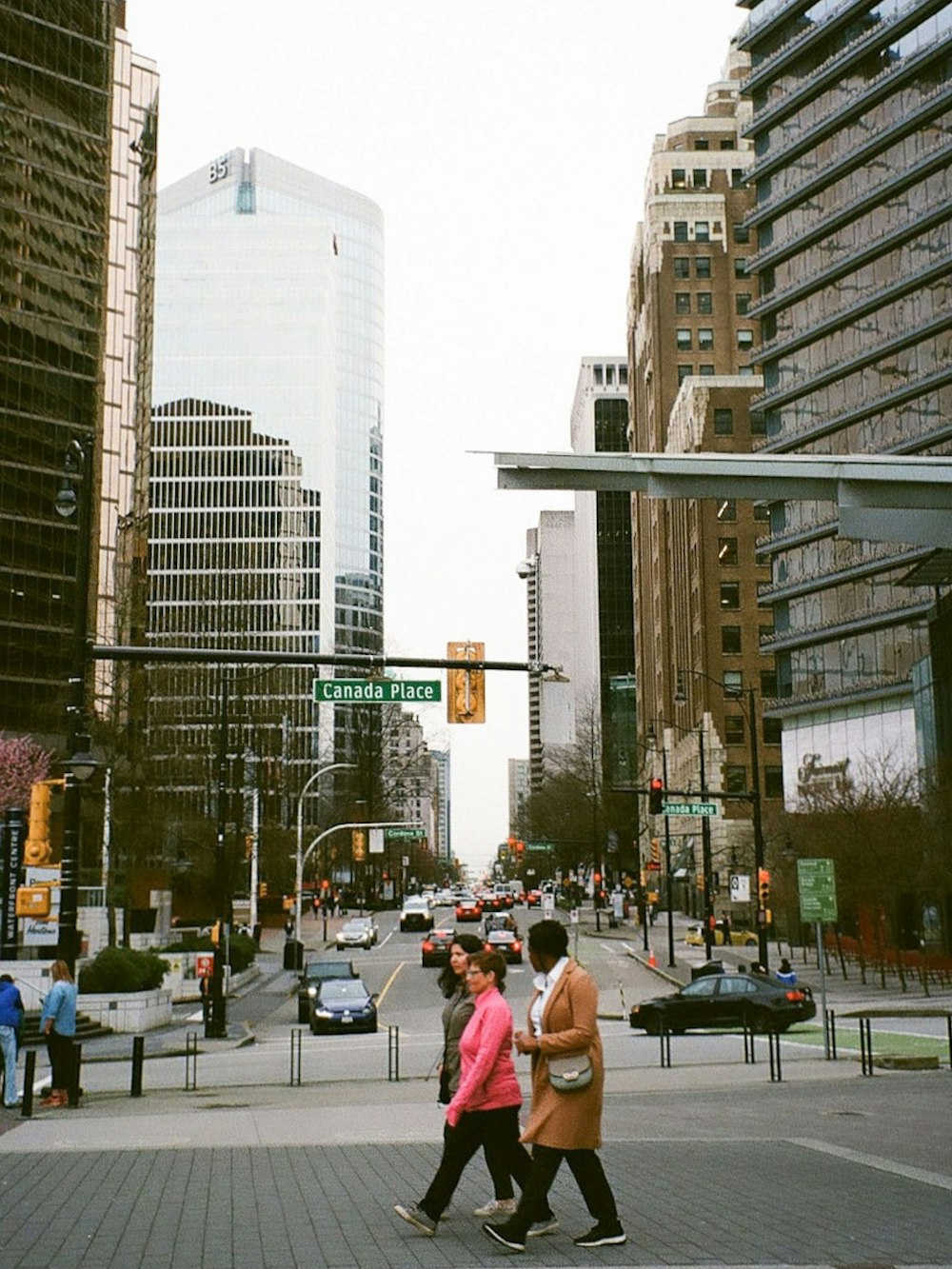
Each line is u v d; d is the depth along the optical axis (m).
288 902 75.62
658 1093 20.25
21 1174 11.36
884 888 51.09
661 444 117.19
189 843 68.25
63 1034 18.94
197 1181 10.89
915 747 65.50
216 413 187.12
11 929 34.41
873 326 74.94
